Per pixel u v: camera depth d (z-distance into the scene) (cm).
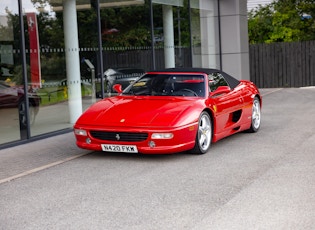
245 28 1952
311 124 1090
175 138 747
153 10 1427
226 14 1889
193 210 526
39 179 680
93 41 1182
